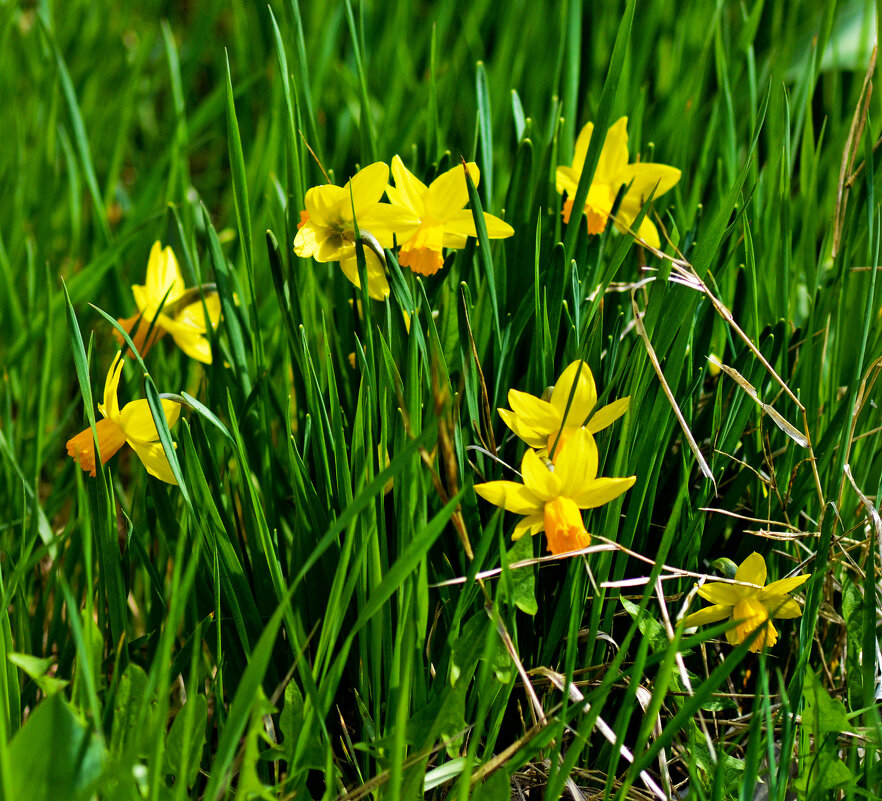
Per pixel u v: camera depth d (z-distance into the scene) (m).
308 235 3.22
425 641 3.23
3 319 3.47
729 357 3.31
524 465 3.19
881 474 3.26
